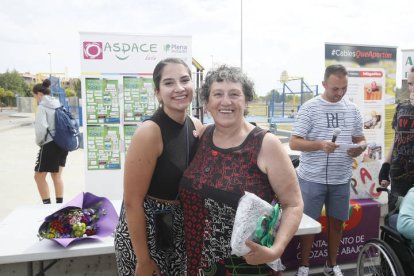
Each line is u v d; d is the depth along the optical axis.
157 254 1.58
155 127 1.49
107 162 4.07
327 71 2.91
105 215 2.05
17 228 2.13
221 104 1.43
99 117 4.00
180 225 1.63
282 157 1.41
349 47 3.96
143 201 1.53
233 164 1.43
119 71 3.98
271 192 1.45
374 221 3.51
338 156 2.95
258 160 1.41
